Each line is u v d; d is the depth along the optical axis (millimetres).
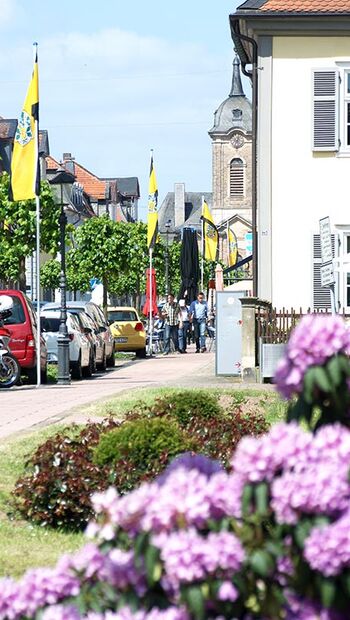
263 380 32281
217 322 35656
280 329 33344
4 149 95375
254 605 5379
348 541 5160
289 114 38125
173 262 114375
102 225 75438
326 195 38062
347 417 6102
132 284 99688
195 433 14758
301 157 38156
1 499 13773
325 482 5289
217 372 35781
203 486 5449
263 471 5402
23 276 63938
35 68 35625
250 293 46250
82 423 21266
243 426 15609
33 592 5746
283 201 38219
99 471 12922
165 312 66312
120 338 61500
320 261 38094
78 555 5891
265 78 38062
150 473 12656
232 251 122062
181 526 5352
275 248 38188
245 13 37719
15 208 62125
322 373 5945
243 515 5453
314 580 5336
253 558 5316
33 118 35844
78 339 40594
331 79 38000
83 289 91562
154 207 65812
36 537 12461
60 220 38094
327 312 37969
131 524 5488
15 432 19859
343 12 37531
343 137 38094
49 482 12922
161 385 30859
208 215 98188
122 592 5562
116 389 32594
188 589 5246
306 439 5492
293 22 37812
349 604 5297
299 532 5301
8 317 36906
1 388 34750
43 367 38219
